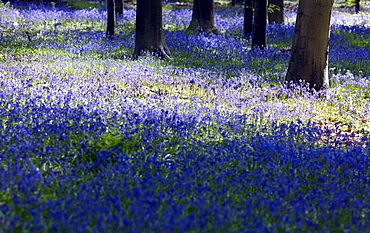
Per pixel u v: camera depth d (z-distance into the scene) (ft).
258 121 34.17
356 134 33.71
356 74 59.31
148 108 32.73
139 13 62.08
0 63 49.88
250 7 89.92
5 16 88.74
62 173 21.13
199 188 20.04
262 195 20.03
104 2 143.43
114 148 24.91
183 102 38.11
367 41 88.07
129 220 15.94
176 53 66.39
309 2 45.19
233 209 18.22
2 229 15.26
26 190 18.30
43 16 98.48
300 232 17.28
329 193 21.47
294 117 36.11
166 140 26.96
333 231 18.04
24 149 22.62
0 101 32.22
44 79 42.70
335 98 44.68
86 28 88.28
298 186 21.56
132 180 20.89
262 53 69.67
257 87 46.11
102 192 19.35
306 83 46.14
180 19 113.09
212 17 93.56
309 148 28.02
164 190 20.30
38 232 15.29
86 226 15.39
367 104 40.86
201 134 29.07
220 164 23.67
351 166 24.61
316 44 45.73
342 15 142.00
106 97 36.70
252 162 24.41
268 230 16.53
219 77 50.19
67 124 27.43
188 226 15.80
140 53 62.28
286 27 100.37
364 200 20.94
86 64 53.06
